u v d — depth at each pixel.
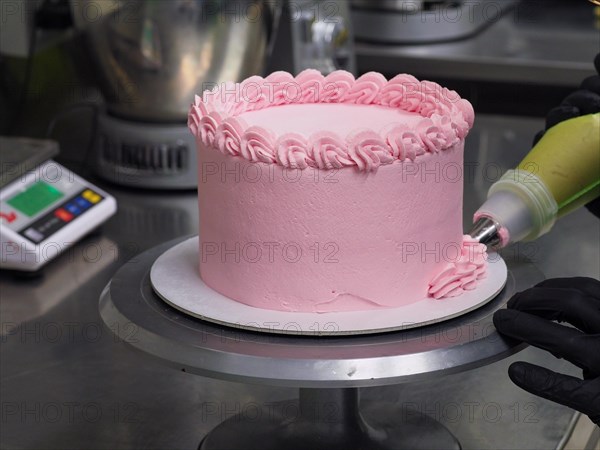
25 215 1.45
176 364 0.87
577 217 1.68
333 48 1.89
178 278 1.00
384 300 0.93
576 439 1.10
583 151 1.07
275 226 0.91
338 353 0.85
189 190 1.71
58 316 1.34
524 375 0.94
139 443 1.06
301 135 0.89
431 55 2.29
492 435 1.08
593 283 0.98
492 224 1.05
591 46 2.38
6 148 1.55
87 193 1.54
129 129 1.66
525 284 1.01
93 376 1.21
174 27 1.56
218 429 1.06
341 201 0.89
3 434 1.08
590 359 0.89
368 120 0.99
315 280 0.92
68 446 1.06
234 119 0.91
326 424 1.02
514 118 2.16
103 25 1.57
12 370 1.22
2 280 1.43
